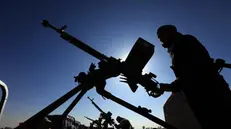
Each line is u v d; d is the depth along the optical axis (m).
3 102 1.07
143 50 1.73
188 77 1.45
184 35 1.64
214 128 1.31
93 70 1.74
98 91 1.75
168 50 1.80
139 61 1.74
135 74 1.73
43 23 1.91
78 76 1.69
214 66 1.48
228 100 1.31
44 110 1.51
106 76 1.71
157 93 1.85
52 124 1.61
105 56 1.87
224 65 1.53
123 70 1.71
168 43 1.75
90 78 1.67
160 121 1.83
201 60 1.44
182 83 1.53
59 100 1.58
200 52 1.49
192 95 1.44
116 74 1.74
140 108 1.84
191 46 1.51
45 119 1.63
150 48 1.75
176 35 1.70
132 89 1.78
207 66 1.43
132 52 1.75
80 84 1.67
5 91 1.09
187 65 1.47
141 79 1.74
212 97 1.33
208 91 1.35
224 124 1.27
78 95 1.71
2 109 1.06
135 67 1.73
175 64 1.61
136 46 1.75
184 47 1.53
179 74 1.56
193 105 1.46
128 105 1.83
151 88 1.77
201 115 1.40
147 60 1.75
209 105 1.34
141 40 1.78
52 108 1.54
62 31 1.91
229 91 1.39
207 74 1.40
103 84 1.71
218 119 1.29
